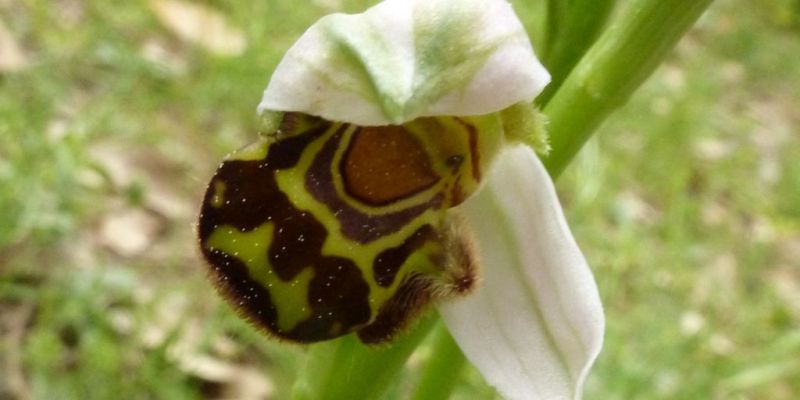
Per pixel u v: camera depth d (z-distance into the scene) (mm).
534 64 62
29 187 143
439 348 81
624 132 247
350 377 73
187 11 212
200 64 195
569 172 215
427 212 69
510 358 69
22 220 141
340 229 68
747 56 329
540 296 68
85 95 175
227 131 185
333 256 68
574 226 203
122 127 170
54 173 146
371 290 68
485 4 62
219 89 191
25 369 129
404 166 68
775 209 252
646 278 201
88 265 143
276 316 68
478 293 69
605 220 213
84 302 135
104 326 134
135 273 149
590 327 66
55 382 129
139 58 184
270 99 63
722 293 212
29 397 126
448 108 61
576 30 72
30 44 183
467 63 61
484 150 68
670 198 234
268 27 219
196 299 148
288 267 67
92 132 165
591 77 70
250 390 141
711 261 223
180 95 186
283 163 68
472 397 150
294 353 146
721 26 341
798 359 198
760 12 362
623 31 69
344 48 61
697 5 68
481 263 69
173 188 167
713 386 182
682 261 212
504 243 69
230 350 144
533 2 267
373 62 60
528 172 68
